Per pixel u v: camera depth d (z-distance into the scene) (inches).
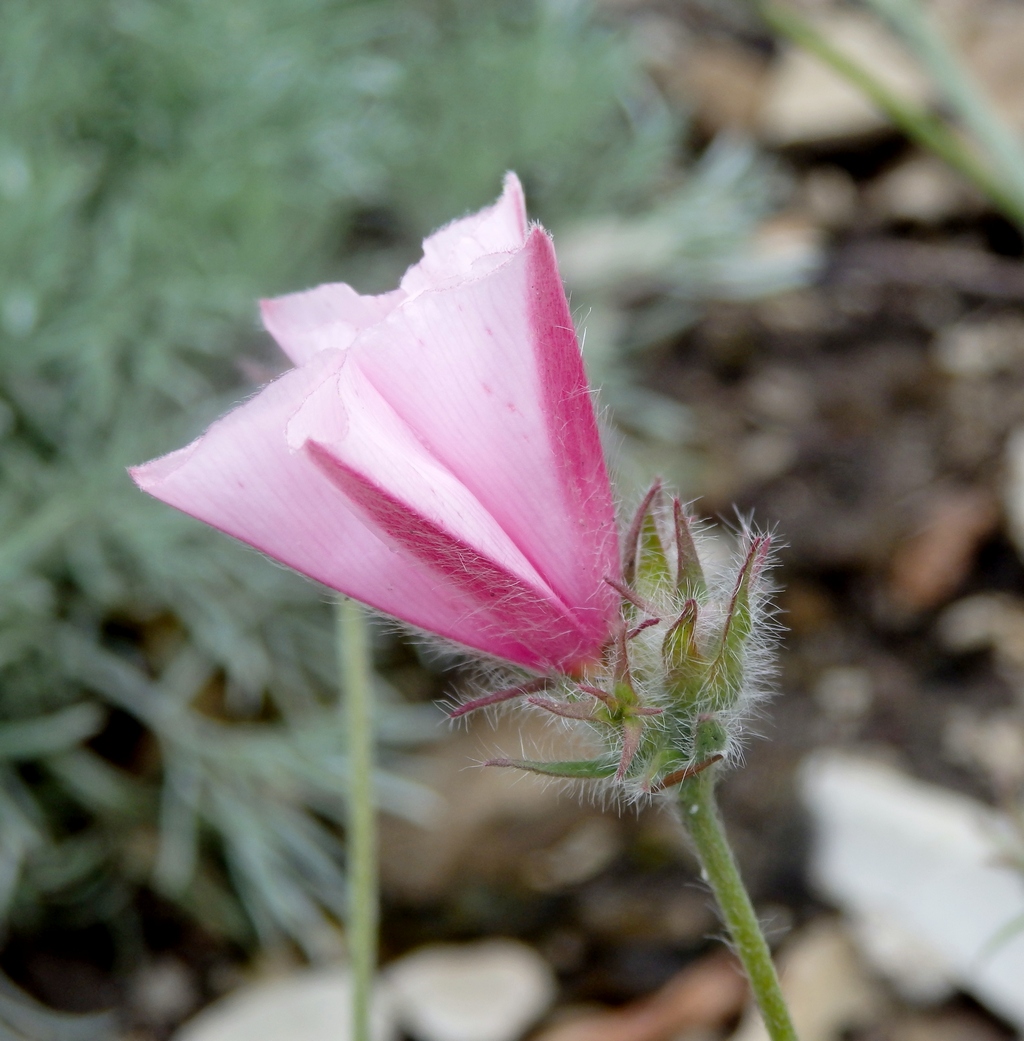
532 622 4.8
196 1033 8.1
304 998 8.2
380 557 4.7
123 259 9.3
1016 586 9.5
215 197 9.7
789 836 8.5
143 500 9.2
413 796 9.0
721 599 5.0
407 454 4.6
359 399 4.6
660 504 5.0
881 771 8.6
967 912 7.7
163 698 9.2
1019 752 8.6
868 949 7.9
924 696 9.1
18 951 8.7
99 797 9.0
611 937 8.5
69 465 9.3
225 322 9.8
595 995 8.3
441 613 4.8
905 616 9.5
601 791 5.2
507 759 4.9
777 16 8.0
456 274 4.7
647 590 4.9
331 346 4.7
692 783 4.9
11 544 8.4
